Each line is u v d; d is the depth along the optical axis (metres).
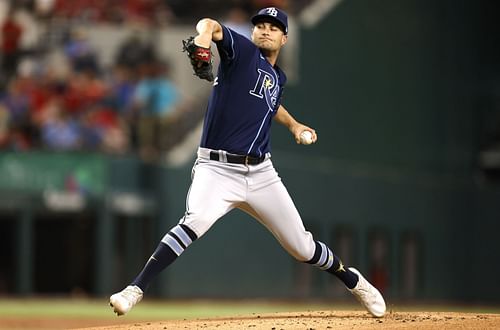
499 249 120.75
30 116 81.94
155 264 27.03
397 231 105.75
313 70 92.62
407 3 109.06
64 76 83.94
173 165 80.62
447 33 116.25
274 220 28.20
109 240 78.12
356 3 99.75
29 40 86.06
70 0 88.94
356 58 99.75
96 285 77.88
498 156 121.81
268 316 31.48
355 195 99.12
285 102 88.25
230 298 83.62
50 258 79.69
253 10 92.38
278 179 28.06
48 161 78.00
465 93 119.19
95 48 86.06
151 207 79.44
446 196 114.00
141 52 85.12
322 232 93.94
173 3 91.88
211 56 25.30
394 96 106.06
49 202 77.81
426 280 109.88
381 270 102.88
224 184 27.27
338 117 96.56
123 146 82.19
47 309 66.31
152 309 68.75
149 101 82.69
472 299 117.00
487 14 124.56
